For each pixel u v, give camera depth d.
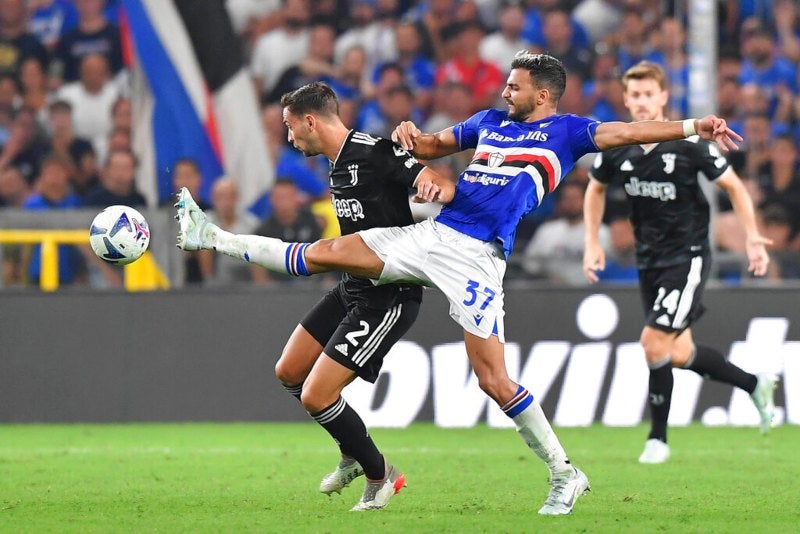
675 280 27.38
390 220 19.72
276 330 37.16
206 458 28.31
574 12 53.00
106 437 33.53
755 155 47.06
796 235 45.62
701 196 27.50
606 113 49.56
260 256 19.36
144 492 22.44
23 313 37.88
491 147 19.19
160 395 37.38
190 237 19.50
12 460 28.00
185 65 46.34
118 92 54.31
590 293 36.06
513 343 36.19
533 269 41.12
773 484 23.45
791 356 35.38
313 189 48.50
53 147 51.16
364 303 19.72
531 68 19.16
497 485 23.45
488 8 54.03
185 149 46.50
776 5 52.38
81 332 37.72
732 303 35.66
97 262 41.25
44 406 37.53
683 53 48.75
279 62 53.59
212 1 46.47
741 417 35.69
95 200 46.97
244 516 19.08
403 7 54.81
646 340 27.31
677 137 18.38
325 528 17.62
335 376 19.36
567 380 35.94
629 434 33.59
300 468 26.34
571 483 19.11
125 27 47.84
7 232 40.53
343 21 54.84
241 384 37.19
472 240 18.77
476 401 36.00
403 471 25.80
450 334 36.25
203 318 37.47
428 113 51.25
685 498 21.39
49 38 55.62
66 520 18.72
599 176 28.36
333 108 19.86
